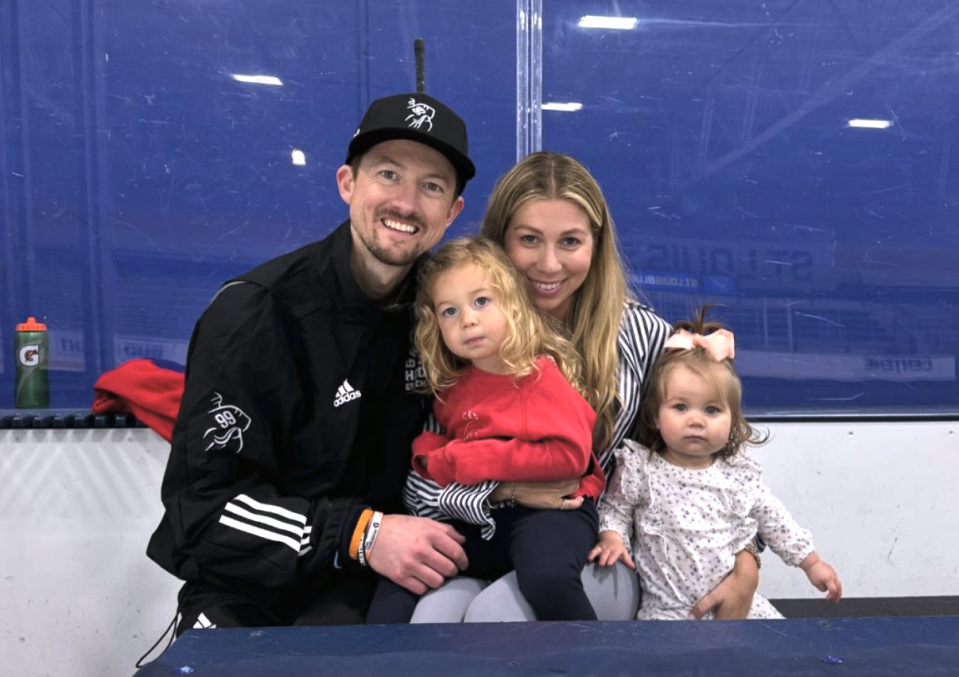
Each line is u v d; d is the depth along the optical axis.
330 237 1.40
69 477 2.16
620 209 2.79
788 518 1.52
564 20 2.76
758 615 1.53
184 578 1.36
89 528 2.17
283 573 1.25
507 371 1.34
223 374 1.28
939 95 2.78
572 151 2.79
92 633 2.19
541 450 1.29
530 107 2.77
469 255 1.36
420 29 2.73
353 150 1.35
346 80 2.72
